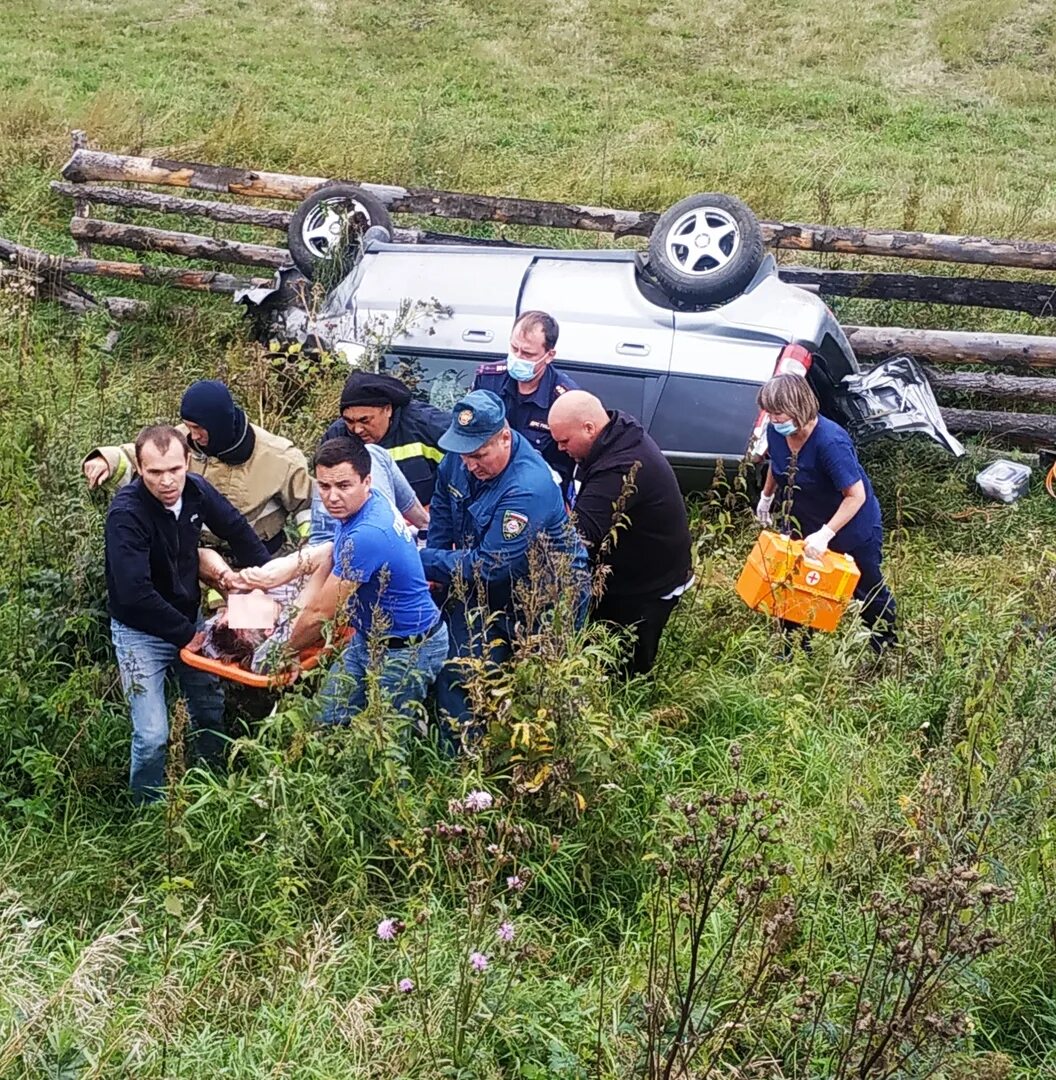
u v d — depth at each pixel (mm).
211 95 14805
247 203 11227
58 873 4473
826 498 6051
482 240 9391
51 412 6980
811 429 5891
